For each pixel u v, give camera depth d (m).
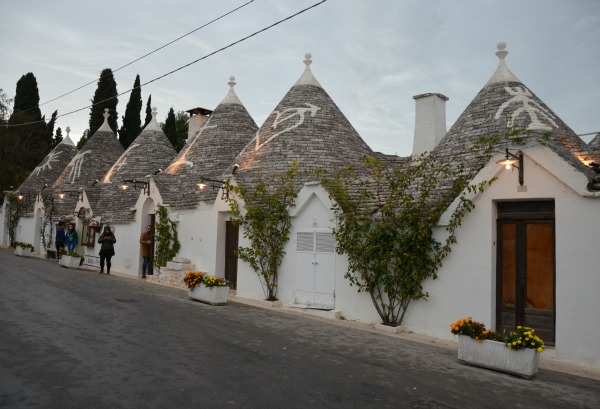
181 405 5.57
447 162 11.51
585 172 9.12
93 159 29.28
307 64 19.09
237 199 15.45
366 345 9.34
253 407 5.64
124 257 21.38
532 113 12.15
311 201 13.57
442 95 15.61
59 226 24.02
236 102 21.89
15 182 41.75
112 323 9.72
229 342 8.71
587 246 8.80
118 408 5.40
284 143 16.47
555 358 8.97
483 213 10.11
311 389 6.41
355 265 11.90
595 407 6.55
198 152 20.36
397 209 11.36
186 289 16.25
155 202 19.52
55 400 5.54
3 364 6.75
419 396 6.45
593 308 8.66
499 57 13.80
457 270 10.39
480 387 7.10
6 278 15.54
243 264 15.07
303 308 13.12
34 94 51.03
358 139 18.03
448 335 10.40
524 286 9.94
